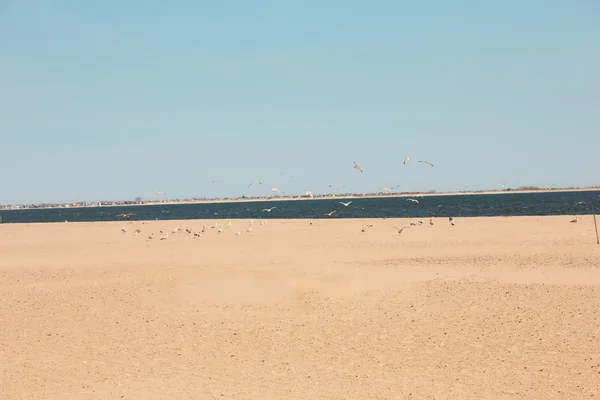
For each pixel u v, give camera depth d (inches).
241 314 1128.2
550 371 757.9
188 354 901.8
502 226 2458.2
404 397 694.5
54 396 741.9
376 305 1145.4
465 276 1368.1
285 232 2615.7
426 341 911.7
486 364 796.6
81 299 1311.5
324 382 756.6
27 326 1101.7
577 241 1878.7
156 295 1314.0
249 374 800.3
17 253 2190.0
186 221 3806.6
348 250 1919.3
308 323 1045.8
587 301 1090.7
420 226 2625.5
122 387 766.5
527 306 1078.4
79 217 6314.0
